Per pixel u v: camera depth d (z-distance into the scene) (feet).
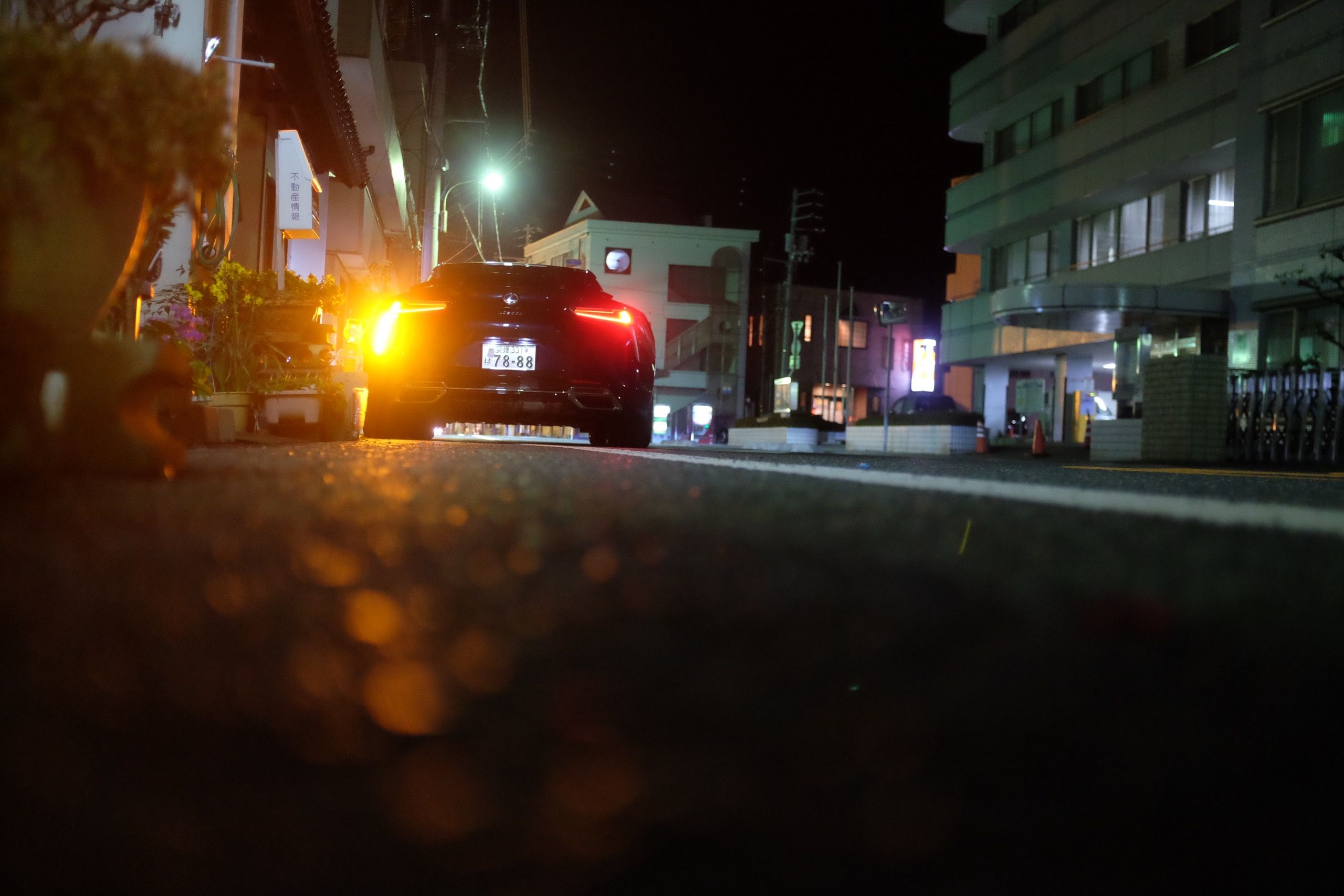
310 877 1.77
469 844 1.86
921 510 7.04
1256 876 1.83
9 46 6.80
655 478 10.18
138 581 4.15
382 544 5.24
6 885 1.73
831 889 1.77
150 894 1.72
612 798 2.03
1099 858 1.87
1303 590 4.07
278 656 3.00
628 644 3.13
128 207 8.00
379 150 71.92
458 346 25.67
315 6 38.29
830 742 2.31
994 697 2.62
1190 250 85.35
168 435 9.02
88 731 2.36
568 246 192.24
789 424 96.48
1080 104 99.66
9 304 7.32
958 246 118.52
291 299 28.58
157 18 23.48
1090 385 106.83
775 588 4.00
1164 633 3.29
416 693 2.63
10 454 7.52
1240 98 77.92
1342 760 2.26
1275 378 54.85
